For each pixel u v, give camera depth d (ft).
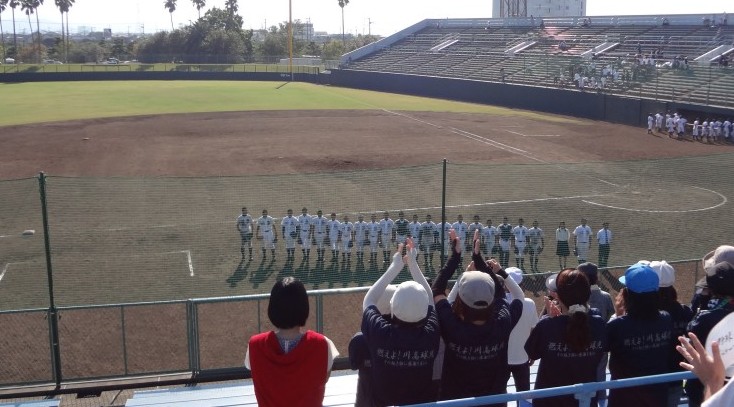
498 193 99.96
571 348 21.52
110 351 51.80
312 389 18.29
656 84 193.88
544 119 199.31
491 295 20.04
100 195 95.14
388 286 22.43
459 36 322.55
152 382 47.19
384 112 213.46
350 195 99.25
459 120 194.29
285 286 18.39
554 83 228.63
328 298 61.72
